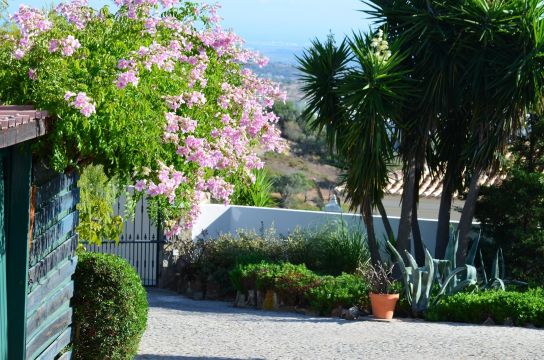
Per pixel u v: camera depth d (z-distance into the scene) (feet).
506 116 50.83
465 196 57.31
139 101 21.90
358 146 51.37
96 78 21.16
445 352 33.88
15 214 19.39
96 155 21.98
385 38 51.39
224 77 28.07
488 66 51.70
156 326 39.68
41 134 18.81
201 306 51.29
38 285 21.20
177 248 59.93
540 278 52.19
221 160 25.81
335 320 43.39
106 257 27.20
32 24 22.24
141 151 22.03
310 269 57.11
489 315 42.22
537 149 57.41
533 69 49.65
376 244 54.34
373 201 52.75
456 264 51.93
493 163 52.19
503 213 54.03
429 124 52.85
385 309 43.39
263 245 58.95
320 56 54.03
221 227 66.74
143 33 24.00
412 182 53.98
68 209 24.02
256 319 43.47
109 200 35.32
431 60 52.26
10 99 20.94
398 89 50.85
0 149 18.69
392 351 34.22
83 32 23.25
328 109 54.24
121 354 26.66
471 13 50.90
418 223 59.98
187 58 26.27
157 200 24.84
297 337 37.45
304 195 175.01
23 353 19.56
